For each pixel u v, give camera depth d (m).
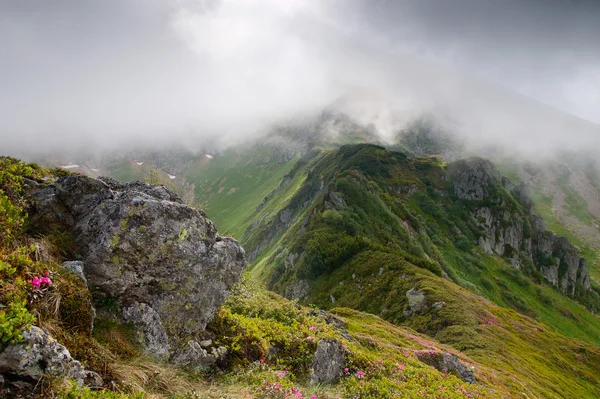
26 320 5.80
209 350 10.85
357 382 13.08
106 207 9.89
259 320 14.20
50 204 9.74
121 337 8.59
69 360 6.20
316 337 13.95
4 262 6.66
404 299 87.50
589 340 155.12
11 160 11.12
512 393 35.56
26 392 5.39
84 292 7.91
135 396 6.71
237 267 12.03
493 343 63.94
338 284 113.38
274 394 9.45
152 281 9.72
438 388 15.96
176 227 10.28
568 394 54.91
